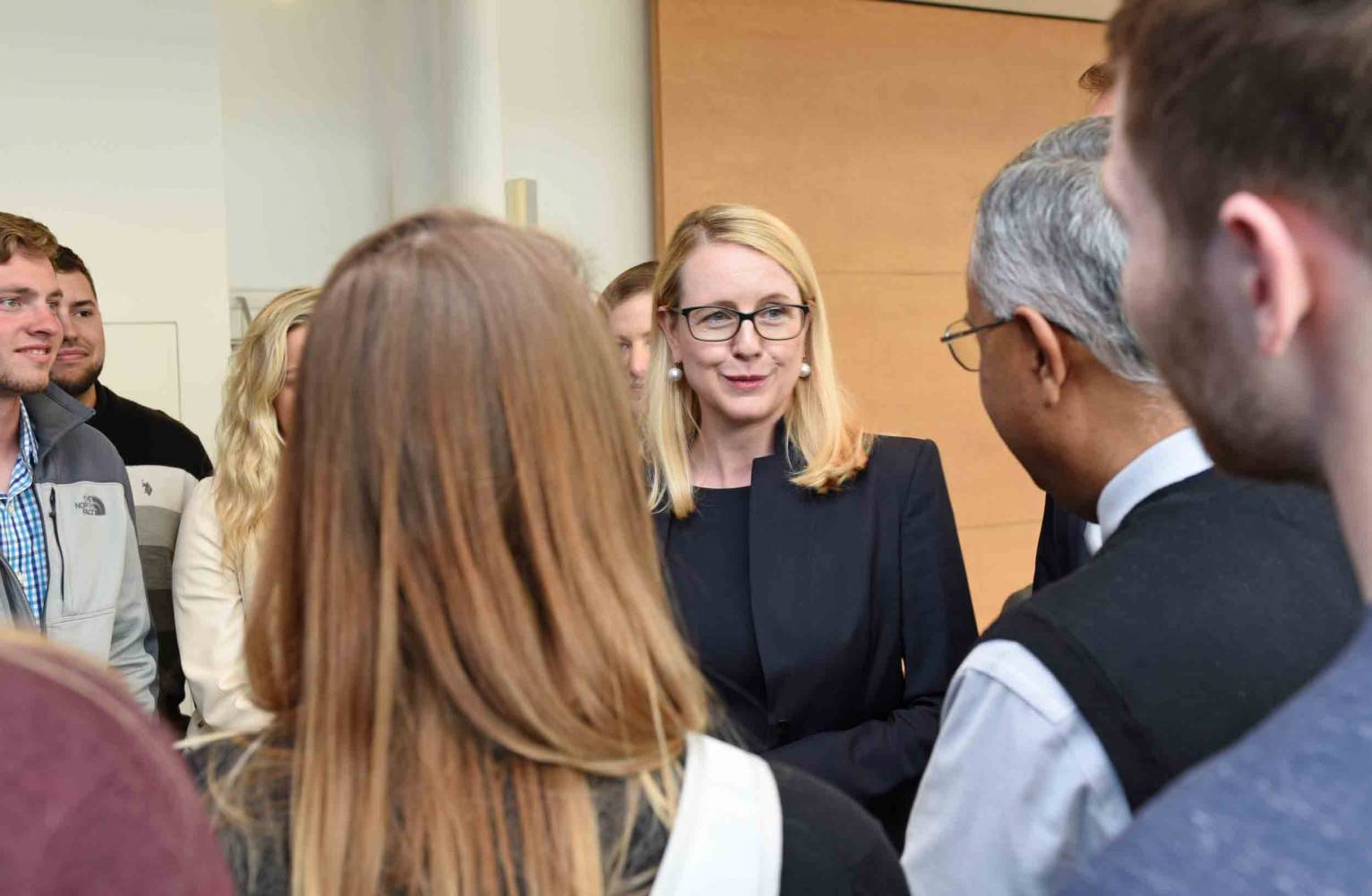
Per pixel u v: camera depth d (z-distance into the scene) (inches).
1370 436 16.3
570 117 180.2
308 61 168.1
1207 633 31.4
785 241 71.9
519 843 25.6
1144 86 19.6
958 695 35.0
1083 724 31.6
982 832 33.6
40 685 12.1
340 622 26.8
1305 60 16.1
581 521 27.6
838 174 194.9
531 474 27.1
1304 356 17.3
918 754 65.0
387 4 170.7
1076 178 35.3
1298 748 13.6
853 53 195.0
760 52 186.9
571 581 27.1
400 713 26.9
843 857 27.7
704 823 26.3
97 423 123.3
